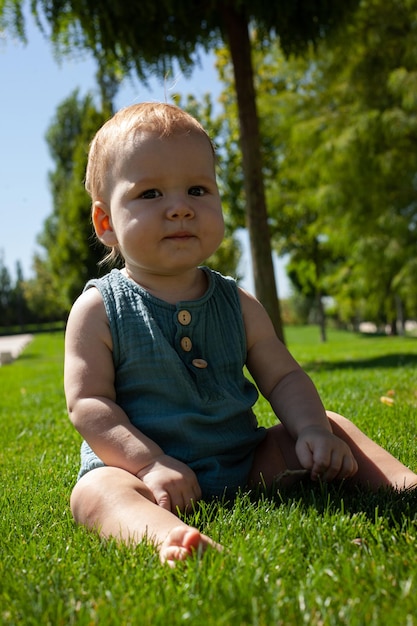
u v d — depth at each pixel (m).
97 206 2.39
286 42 9.15
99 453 2.07
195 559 1.57
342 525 1.79
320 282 24.89
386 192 17.70
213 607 1.33
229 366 2.31
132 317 2.22
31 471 3.06
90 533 1.90
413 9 16.61
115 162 2.26
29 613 1.37
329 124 17.55
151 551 1.68
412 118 16.50
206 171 2.25
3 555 1.80
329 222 18.27
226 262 22.70
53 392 7.88
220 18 9.22
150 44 8.91
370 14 16.84
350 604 1.32
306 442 2.11
